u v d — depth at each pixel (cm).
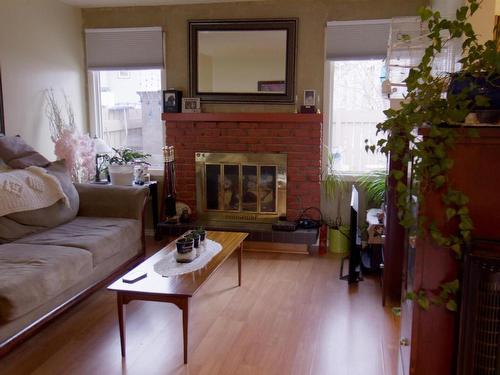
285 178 468
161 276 267
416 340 167
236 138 473
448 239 155
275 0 457
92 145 452
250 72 471
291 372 245
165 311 318
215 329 292
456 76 152
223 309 321
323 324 299
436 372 168
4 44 403
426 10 157
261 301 335
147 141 517
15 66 416
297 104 465
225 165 480
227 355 261
